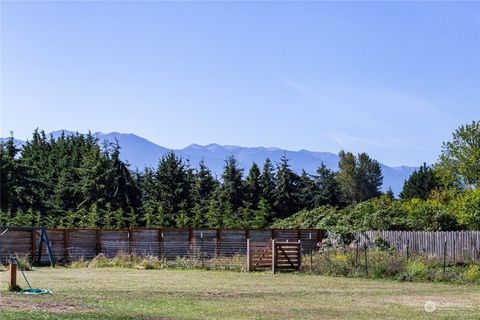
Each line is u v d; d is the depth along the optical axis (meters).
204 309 20.86
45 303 20.78
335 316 20.00
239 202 76.56
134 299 23.16
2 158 62.28
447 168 70.50
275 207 79.56
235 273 36.78
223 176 77.38
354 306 22.64
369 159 122.94
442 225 53.06
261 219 67.38
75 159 73.19
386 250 46.09
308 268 37.34
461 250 44.06
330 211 63.50
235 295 25.39
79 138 81.50
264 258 38.38
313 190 83.06
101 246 45.94
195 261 41.06
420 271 33.78
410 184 93.31
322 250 50.91
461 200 52.81
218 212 67.50
